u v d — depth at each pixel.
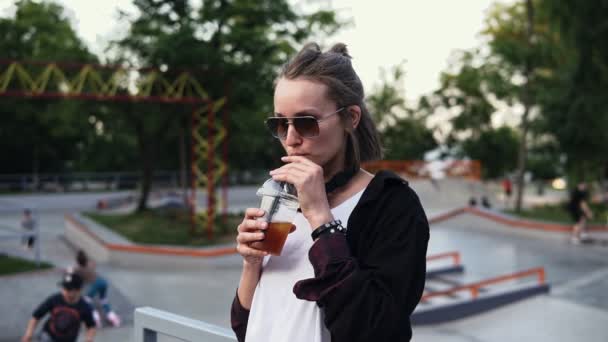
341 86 1.17
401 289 1.02
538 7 22.12
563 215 21.17
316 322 1.11
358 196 1.18
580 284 12.25
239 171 37.25
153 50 13.34
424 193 28.22
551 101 20.84
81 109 18.86
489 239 18.23
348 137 1.26
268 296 1.20
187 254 12.85
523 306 10.51
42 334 5.69
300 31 15.59
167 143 34.53
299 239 1.20
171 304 9.63
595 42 19.45
